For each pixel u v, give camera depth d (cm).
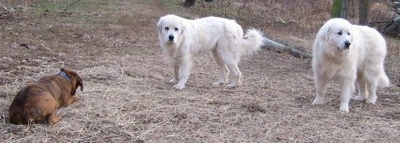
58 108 841
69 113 830
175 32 949
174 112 853
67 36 1257
